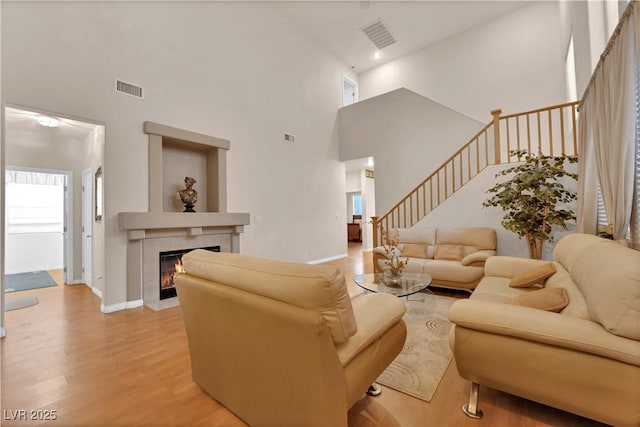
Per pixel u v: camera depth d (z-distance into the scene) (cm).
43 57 279
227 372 147
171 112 381
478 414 145
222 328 142
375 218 548
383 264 409
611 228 225
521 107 559
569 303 162
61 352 221
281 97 557
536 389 128
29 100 271
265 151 520
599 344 113
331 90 701
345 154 714
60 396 167
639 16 162
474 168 563
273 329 118
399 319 159
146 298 346
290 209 571
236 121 468
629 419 109
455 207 450
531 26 552
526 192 371
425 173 611
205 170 448
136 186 344
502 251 411
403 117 636
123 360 208
